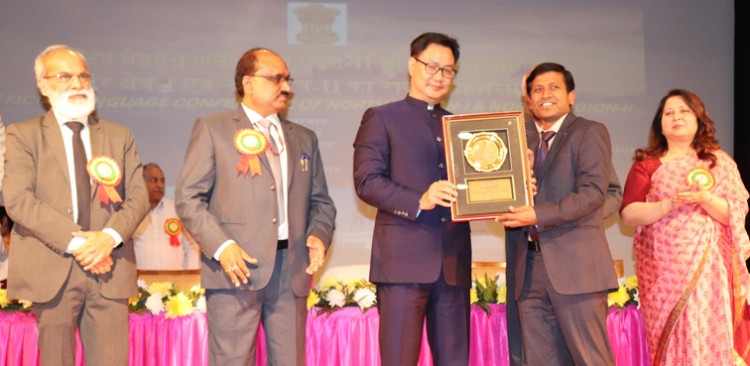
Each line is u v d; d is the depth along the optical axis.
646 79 6.63
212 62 6.38
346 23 6.48
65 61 3.10
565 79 3.39
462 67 6.53
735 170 3.71
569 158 3.21
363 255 6.37
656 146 3.86
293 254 3.10
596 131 3.23
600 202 3.09
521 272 3.24
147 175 5.62
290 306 3.08
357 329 3.58
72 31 6.23
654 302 3.62
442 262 3.04
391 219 3.09
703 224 3.59
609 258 3.19
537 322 3.24
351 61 6.48
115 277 3.02
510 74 6.56
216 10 6.39
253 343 3.04
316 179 3.32
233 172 3.07
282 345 3.07
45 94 3.12
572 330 3.13
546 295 3.23
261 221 3.04
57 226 2.90
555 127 3.37
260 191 3.06
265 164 3.09
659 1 6.65
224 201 3.06
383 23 6.51
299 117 6.41
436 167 3.10
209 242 2.95
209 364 3.06
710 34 6.64
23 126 3.06
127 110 6.28
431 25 6.54
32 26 6.19
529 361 3.24
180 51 6.36
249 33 6.41
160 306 3.53
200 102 6.36
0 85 6.12
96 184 3.04
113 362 3.00
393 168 3.09
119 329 3.03
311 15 6.46
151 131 6.29
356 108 6.46
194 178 3.05
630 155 6.59
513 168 3.04
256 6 6.42
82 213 3.00
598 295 3.15
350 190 6.41
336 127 6.44
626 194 3.80
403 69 6.50
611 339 3.72
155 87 6.32
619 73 6.61
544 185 3.23
